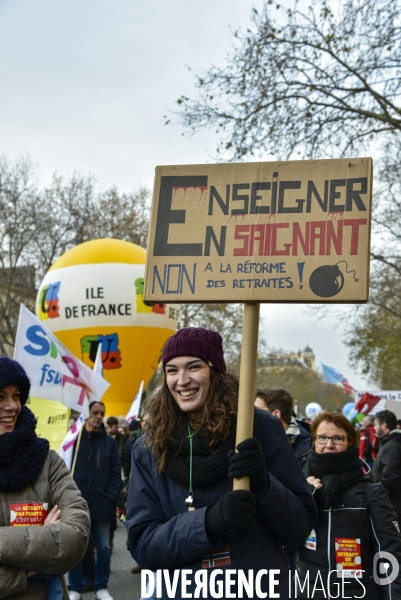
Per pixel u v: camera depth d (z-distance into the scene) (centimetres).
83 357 2198
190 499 290
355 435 420
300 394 9781
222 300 306
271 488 283
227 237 311
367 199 301
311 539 402
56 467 324
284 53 1396
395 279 2503
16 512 306
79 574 779
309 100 1425
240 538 292
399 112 1381
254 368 295
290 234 305
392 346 2834
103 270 2203
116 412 2231
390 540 391
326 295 296
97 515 783
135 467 314
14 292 3697
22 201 3566
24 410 330
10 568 292
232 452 284
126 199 3806
